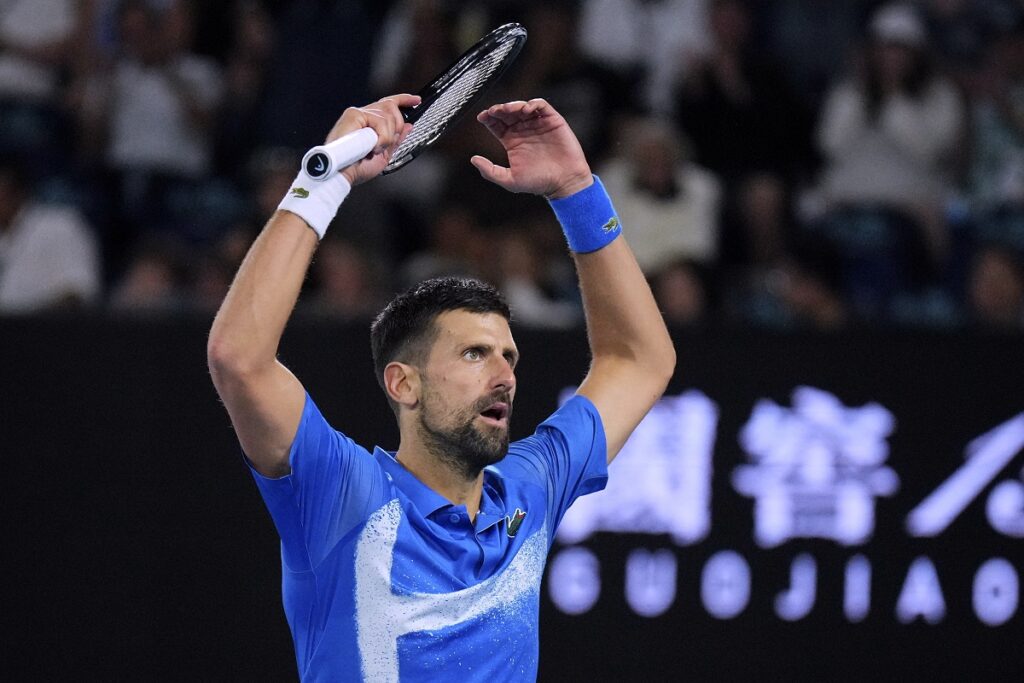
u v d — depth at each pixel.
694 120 28.06
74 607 18.69
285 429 9.50
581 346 19.52
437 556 10.07
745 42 28.80
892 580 20.28
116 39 26.70
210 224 25.94
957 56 30.14
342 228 24.70
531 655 10.54
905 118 28.30
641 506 19.89
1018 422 20.53
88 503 18.77
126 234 25.80
